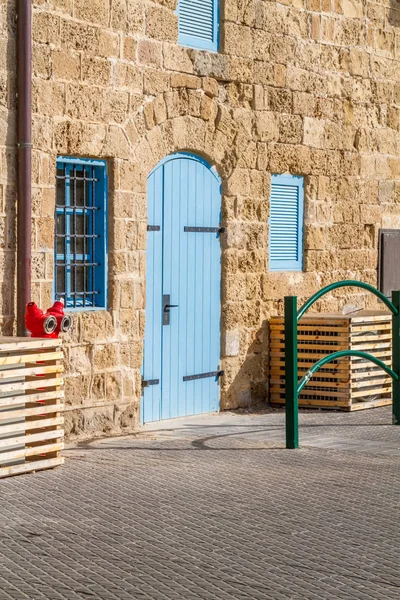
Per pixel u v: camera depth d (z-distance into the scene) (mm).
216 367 15219
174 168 14383
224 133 15070
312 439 13039
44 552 8008
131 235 13602
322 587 7355
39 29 12383
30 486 10180
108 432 13344
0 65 11969
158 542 8352
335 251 17219
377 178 18000
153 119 13914
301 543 8414
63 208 13008
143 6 13719
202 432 13539
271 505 9609
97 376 13172
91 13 13008
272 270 16125
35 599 6926
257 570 7707
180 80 14305
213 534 8625
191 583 7363
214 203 15078
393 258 18469
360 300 17781
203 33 14812
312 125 16594
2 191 12047
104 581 7352
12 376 10461
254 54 15492
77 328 12906
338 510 9477
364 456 11930
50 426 11008
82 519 8984
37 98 12352
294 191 16516
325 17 16766
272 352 15961
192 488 10227
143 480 10539
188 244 14641
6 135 12055
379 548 8320
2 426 10398
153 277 14086
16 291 12172
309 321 15703
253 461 11578
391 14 18172
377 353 16031
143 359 13969
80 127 12883
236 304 15398
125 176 13500
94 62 13055
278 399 15914
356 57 17406
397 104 18391
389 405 16203
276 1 15844
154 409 14172
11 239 12148
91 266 13375
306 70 16438
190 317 14711
